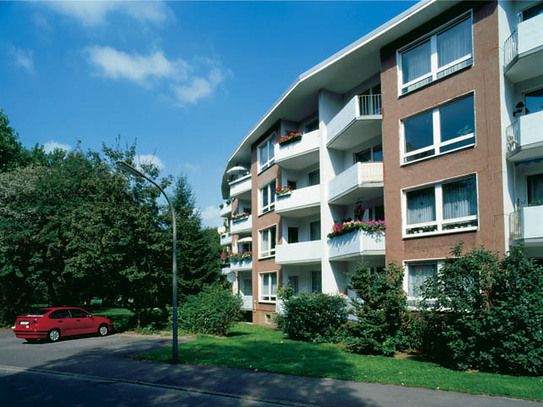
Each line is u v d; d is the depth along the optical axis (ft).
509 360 29.63
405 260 47.52
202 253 122.83
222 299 60.90
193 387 28.07
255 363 35.29
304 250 67.15
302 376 30.58
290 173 77.71
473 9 43.27
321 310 51.47
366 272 42.45
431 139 46.62
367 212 60.80
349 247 54.13
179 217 68.59
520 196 41.04
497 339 30.78
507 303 30.30
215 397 25.66
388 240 49.90
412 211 48.06
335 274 62.28
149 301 68.44
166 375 31.83
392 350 38.70
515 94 42.73
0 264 79.61
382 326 39.40
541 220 36.60
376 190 54.95
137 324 68.03
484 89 41.57
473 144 41.98
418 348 40.24
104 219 61.00
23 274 79.10
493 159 40.19
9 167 113.39
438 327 35.24
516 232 38.58
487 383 26.48
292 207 70.13
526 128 37.68
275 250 75.31
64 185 80.12
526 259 31.19
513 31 39.75
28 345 52.90
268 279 82.43
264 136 88.02
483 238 40.19
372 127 57.06
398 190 49.34
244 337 56.59
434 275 35.12
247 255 92.63
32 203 79.46
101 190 62.85
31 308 96.32
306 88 66.49
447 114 45.24
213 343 48.80
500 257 38.37
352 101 55.62
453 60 45.29
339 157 66.64
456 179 43.65
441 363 34.94
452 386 25.99
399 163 49.52
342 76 62.03
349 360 36.42
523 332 29.40
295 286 76.38
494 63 40.98
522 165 40.75
